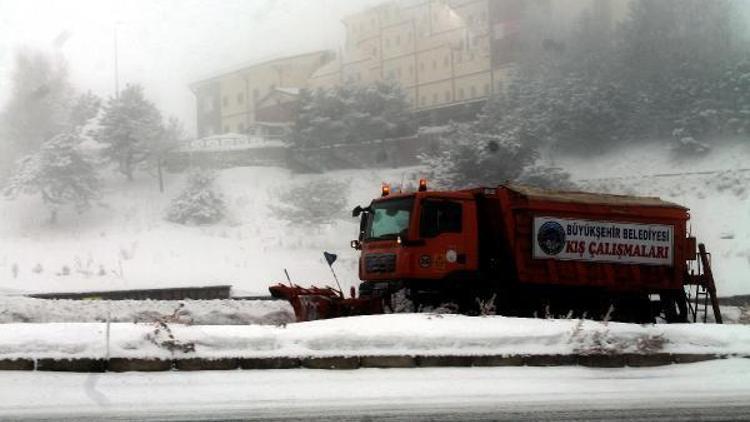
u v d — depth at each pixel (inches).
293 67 3843.5
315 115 2910.9
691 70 2556.6
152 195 2539.4
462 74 3161.9
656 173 2389.3
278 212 2202.3
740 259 1492.4
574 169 2561.5
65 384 339.0
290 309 677.3
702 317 747.4
